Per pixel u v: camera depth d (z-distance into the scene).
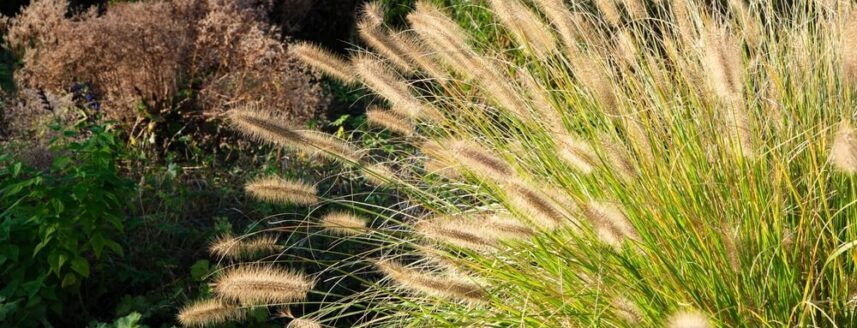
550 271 3.38
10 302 3.91
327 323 4.64
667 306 3.06
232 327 4.29
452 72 4.93
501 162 2.87
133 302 4.44
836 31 3.59
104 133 4.55
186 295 4.59
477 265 3.39
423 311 3.57
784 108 3.32
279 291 3.16
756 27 3.86
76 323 4.43
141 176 5.53
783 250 2.96
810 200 3.01
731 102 3.02
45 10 6.98
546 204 2.79
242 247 3.65
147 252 4.79
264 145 6.29
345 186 5.60
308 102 6.33
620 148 3.31
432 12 4.06
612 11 3.92
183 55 6.40
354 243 5.14
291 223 5.25
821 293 2.96
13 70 7.40
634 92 3.66
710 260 2.98
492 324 3.36
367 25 4.02
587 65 3.23
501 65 4.20
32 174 4.34
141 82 6.32
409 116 3.93
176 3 6.57
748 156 2.98
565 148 3.00
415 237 3.74
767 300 2.97
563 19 3.75
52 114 5.86
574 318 3.20
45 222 4.07
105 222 4.54
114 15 6.37
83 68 6.30
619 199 3.28
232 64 6.52
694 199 3.11
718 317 2.97
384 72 3.64
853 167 2.24
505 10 3.92
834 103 3.35
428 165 3.84
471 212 3.80
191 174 5.87
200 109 6.42
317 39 8.86
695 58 3.67
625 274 3.19
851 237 3.00
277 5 8.54
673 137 3.43
